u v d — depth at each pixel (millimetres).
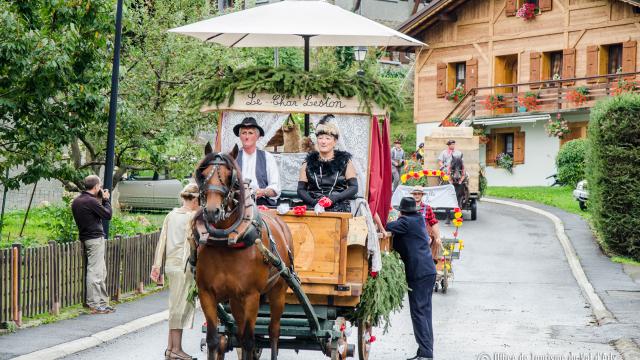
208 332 8406
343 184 9711
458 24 46062
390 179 10805
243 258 8258
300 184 9820
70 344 11484
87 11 16078
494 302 16422
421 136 47688
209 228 8180
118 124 19344
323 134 9688
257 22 11211
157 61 21922
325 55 43062
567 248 23719
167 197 30516
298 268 9188
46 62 14758
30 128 15961
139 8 22594
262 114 10766
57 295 13531
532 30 43312
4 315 12148
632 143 21812
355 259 9469
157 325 13641
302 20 11258
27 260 12773
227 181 8148
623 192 21797
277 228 8906
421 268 11016
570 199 35094
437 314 15109
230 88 10219
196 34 13086
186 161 21422
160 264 10648
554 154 41031
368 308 9945
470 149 30594
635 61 39469
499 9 44469
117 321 13406
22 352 10852
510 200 36812
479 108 43344
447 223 28906
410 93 54594
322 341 9172
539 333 13391
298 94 10133
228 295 8391
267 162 10008
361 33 11078
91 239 14125
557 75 42062
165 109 21797
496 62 44688
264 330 9328
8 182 16391
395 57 59406
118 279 15445
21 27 14562
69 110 16109
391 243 11180
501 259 22281
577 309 15695
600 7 40844
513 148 43000
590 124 23703
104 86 16469
